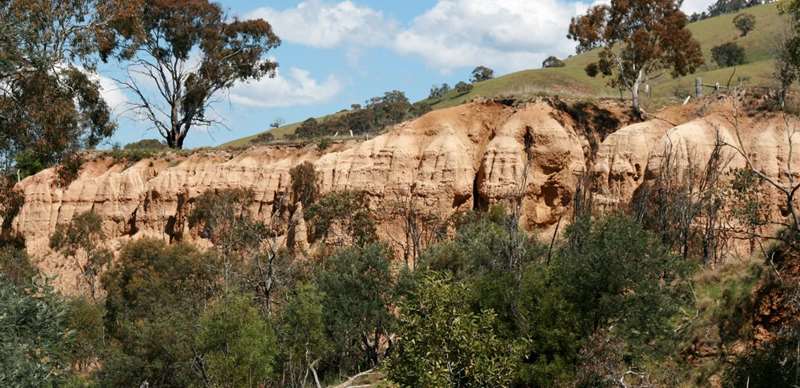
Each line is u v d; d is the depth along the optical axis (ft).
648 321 84.99
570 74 374.84
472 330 71.36
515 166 165.99
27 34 90.84
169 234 204.54
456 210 168.25
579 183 147.74
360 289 124.06
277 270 140.26
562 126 171.53
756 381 78.28
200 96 250.57
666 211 125.18
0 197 160.15
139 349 122.42
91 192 220.64
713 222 119.44
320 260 160.15
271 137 345.10
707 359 84.58
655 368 84.89
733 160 143.74
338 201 171.01
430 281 72.79
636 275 86.63
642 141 159.02
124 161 230.07
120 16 112.06
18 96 102.58
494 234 123.44
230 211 185.06
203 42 243.60
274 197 192.03
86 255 206.90
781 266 86.07
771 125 148.36
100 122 122.52
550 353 86.17
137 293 162.71
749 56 331.98
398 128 185.68
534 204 163.84
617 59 184.44
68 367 69.36
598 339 83.61
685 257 113.70
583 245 94.43
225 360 98.94
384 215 172.35
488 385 72.18
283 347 106.01
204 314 108.88
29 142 106.22
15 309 64.80
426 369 68.90
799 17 96.32
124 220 213.87
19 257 176.86
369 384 104.06
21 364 60.85
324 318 118.93
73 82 111.24
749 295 85.97
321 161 188.44
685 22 178.19
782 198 136.26
